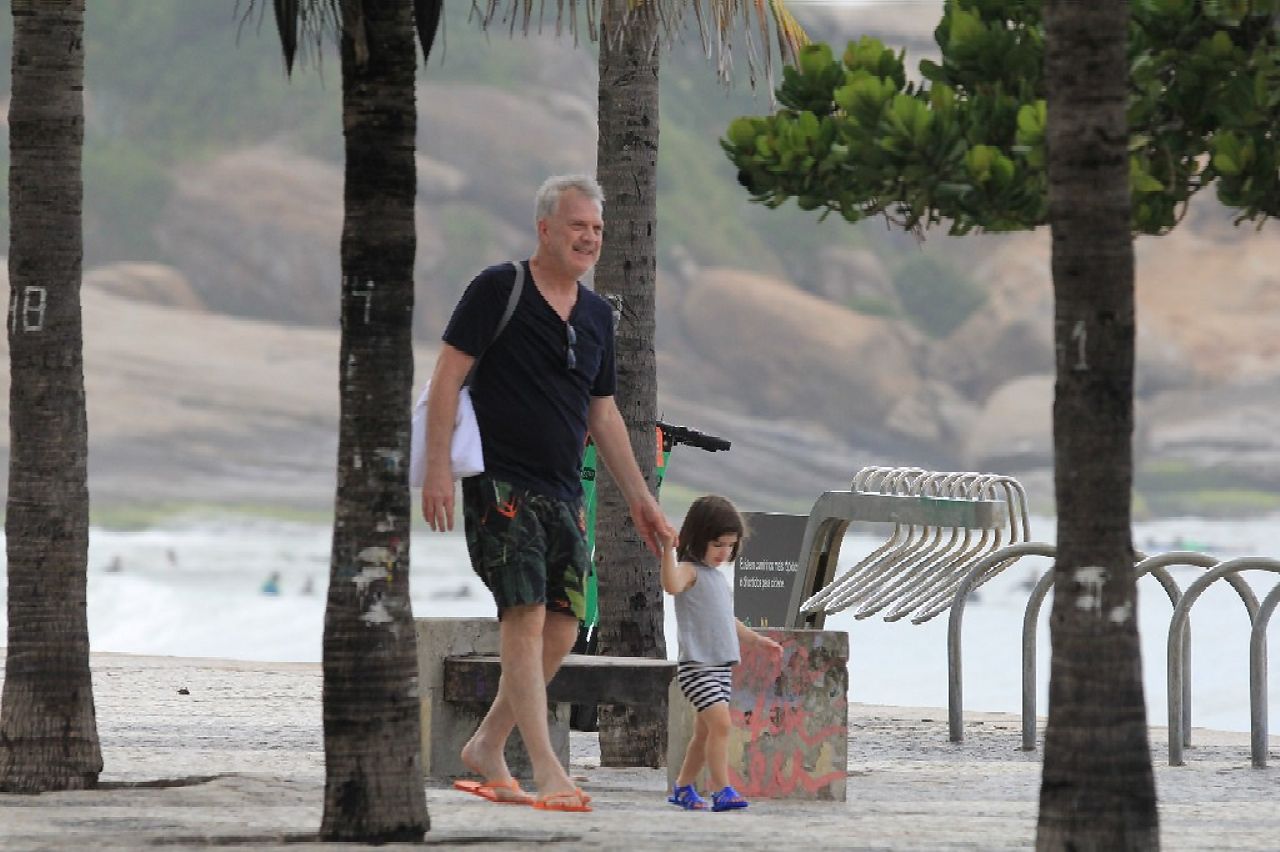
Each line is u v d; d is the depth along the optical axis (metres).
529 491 31.73
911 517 52.94
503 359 31.62
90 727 36.22
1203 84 27.38
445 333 31.67
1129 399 23.92
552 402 31.78
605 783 40.44
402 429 28.20
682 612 35.12
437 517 31.33
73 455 36.09
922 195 26.84
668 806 35.19
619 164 44.72
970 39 27.91
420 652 39.34
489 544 31.61
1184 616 47.22
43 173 35.62
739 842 28.44
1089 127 23.52
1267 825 33.28
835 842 28.72
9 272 35.88
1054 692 24.20
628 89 44.66
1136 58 27.53
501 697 34.31
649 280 45.03
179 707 56.41
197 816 31.30
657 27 42.72
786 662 37.19
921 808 35.62
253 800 34.09
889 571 56.09
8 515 35.88
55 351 35.84
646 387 45.00
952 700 52.25
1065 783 24.03
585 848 27.27
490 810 32.59
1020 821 32.97
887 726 56.94
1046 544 51.41
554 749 40.16
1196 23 27.42
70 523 35.97
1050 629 24.41
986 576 53.78
